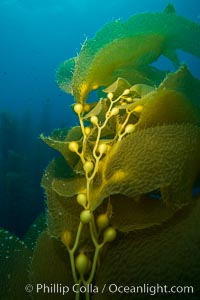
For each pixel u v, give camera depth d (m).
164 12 0.48
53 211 0.40
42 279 0.40
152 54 0.50
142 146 0.37
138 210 0.38
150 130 0.38
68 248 0.38
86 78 0.46
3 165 3.52
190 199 0.37
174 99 0.42
